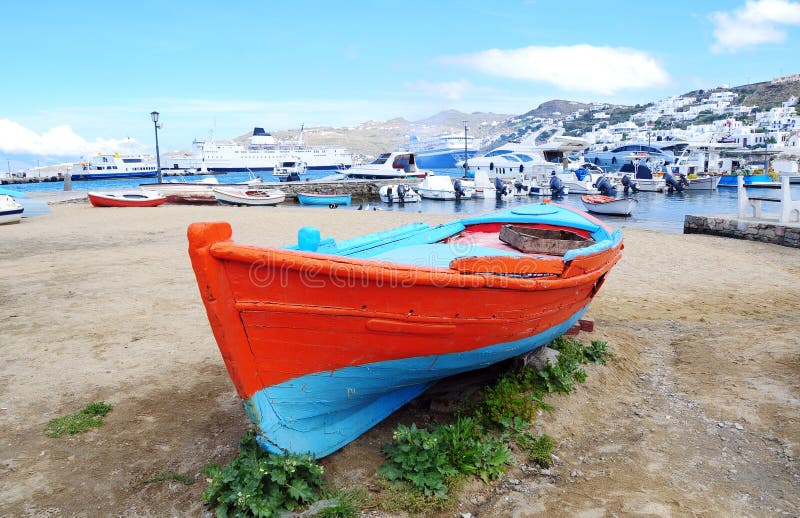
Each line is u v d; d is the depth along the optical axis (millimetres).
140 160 93812
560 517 3438
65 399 4875
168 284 9547
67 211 24234
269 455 3658
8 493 3496
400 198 38969
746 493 3736
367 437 4312
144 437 4242
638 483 3830
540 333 4895
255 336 3365
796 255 13867
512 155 58000
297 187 43906
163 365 5734
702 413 5012
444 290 3744
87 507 3398
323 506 3408
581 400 5137
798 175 48688
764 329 7348
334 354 3643
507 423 4434
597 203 30062
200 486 3641
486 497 3682
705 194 44250
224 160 92500
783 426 4613
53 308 7918
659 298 9492
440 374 4402
